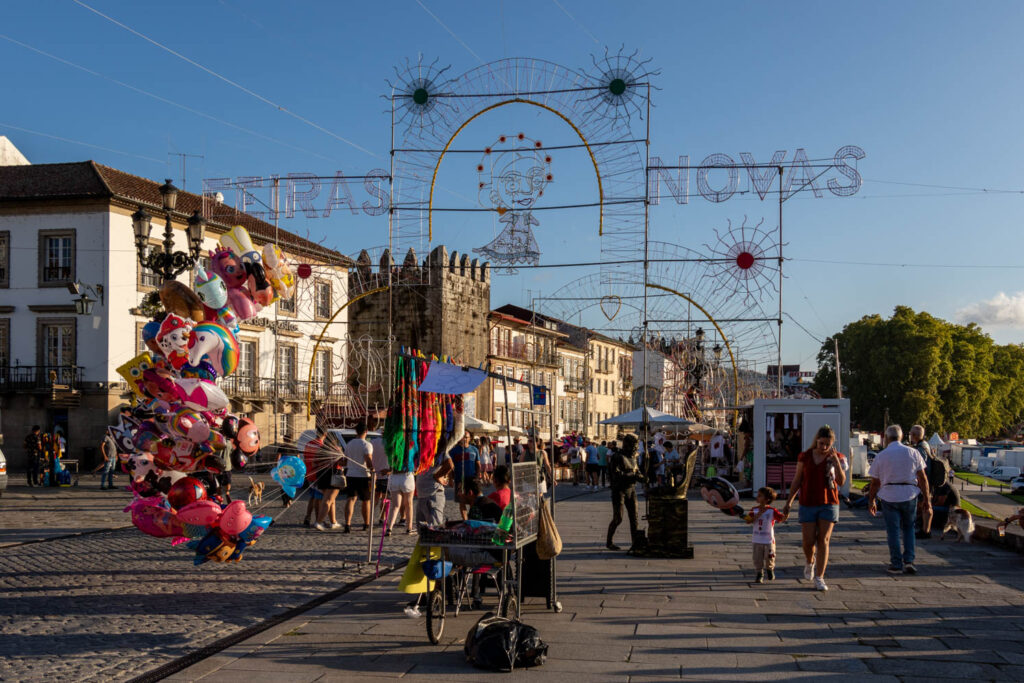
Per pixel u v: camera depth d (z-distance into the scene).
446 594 8.81
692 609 8.62
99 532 15.54
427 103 20.30
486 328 52.94
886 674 6.39
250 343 38.62
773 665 6.64
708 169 20.25
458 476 20.08
